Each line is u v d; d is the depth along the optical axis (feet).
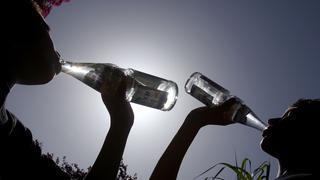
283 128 5.57
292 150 5.40
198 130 6.49
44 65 4.59
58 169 5.31
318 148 5.25
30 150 4.97
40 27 4.53
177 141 6.35
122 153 5.31
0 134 4.58
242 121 6.88
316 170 5.02
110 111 5.69
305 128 5.41
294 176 4.62
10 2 4.37
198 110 6.71
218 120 6.65
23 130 5.02
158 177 5.99
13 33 4.35
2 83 4.34
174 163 6.12
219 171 6.65
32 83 4.75
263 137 5.84
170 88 6.84
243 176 6.32
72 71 6.88
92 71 6.43
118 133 5.42
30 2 4.55
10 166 4.66
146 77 6.66
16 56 4.41
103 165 5.08
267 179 6.26
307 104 5.73
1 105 4.34
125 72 6.26
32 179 4.85
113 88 5.87
